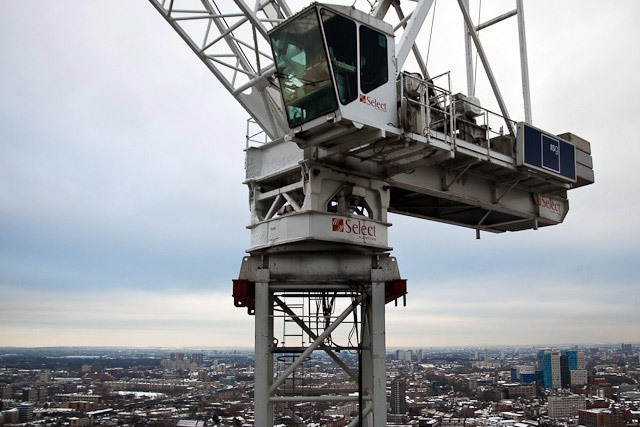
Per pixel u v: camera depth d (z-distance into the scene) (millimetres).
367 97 17703
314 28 17141
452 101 20781
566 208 29000
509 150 24062
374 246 20484
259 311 20375
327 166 19766
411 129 18094
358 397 20062
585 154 27797
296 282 20766
